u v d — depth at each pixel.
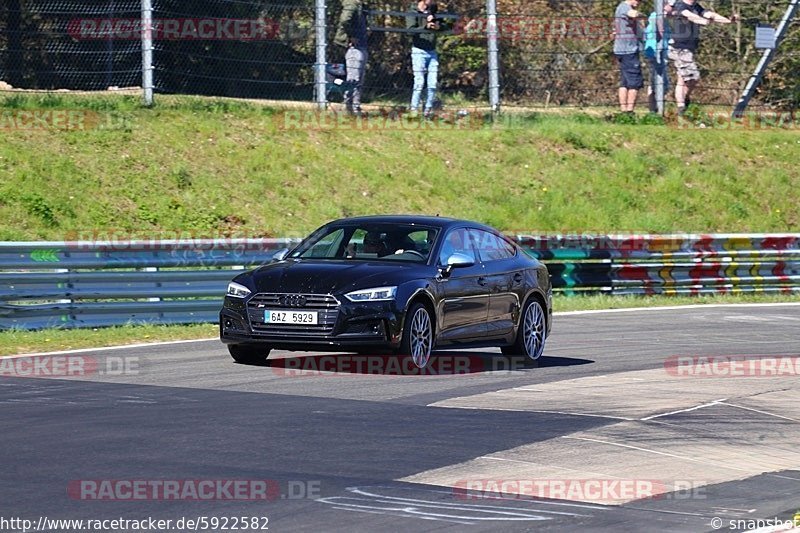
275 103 89.81
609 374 45.06
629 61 100.81
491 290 47.53
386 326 42.72
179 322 59.38
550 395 39.44
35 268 55.16
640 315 69.12
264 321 43.09
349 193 82.69
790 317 69.44
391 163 87.12
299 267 44.69
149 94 84.19
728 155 101.12
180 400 36.91
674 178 95.69
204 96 89.00
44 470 27.19
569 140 96.25
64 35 85.50
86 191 72.62
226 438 31.14
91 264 56.97
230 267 62.91
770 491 27.64
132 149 78.06
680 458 30.70
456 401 37.84
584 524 23.94
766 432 34.50
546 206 88.50
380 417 34.66
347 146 87.19
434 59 91.81
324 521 23.53
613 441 32.25
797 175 101.69
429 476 27.64
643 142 99.12
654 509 25.44
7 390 38.31
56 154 74.75
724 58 107.69
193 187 76.94
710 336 59.12
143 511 24.00
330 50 92.06
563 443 31.72
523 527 23.56
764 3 106.75
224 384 40.41
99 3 86.50
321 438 31.42
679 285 80.12
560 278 76.25
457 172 88.94
